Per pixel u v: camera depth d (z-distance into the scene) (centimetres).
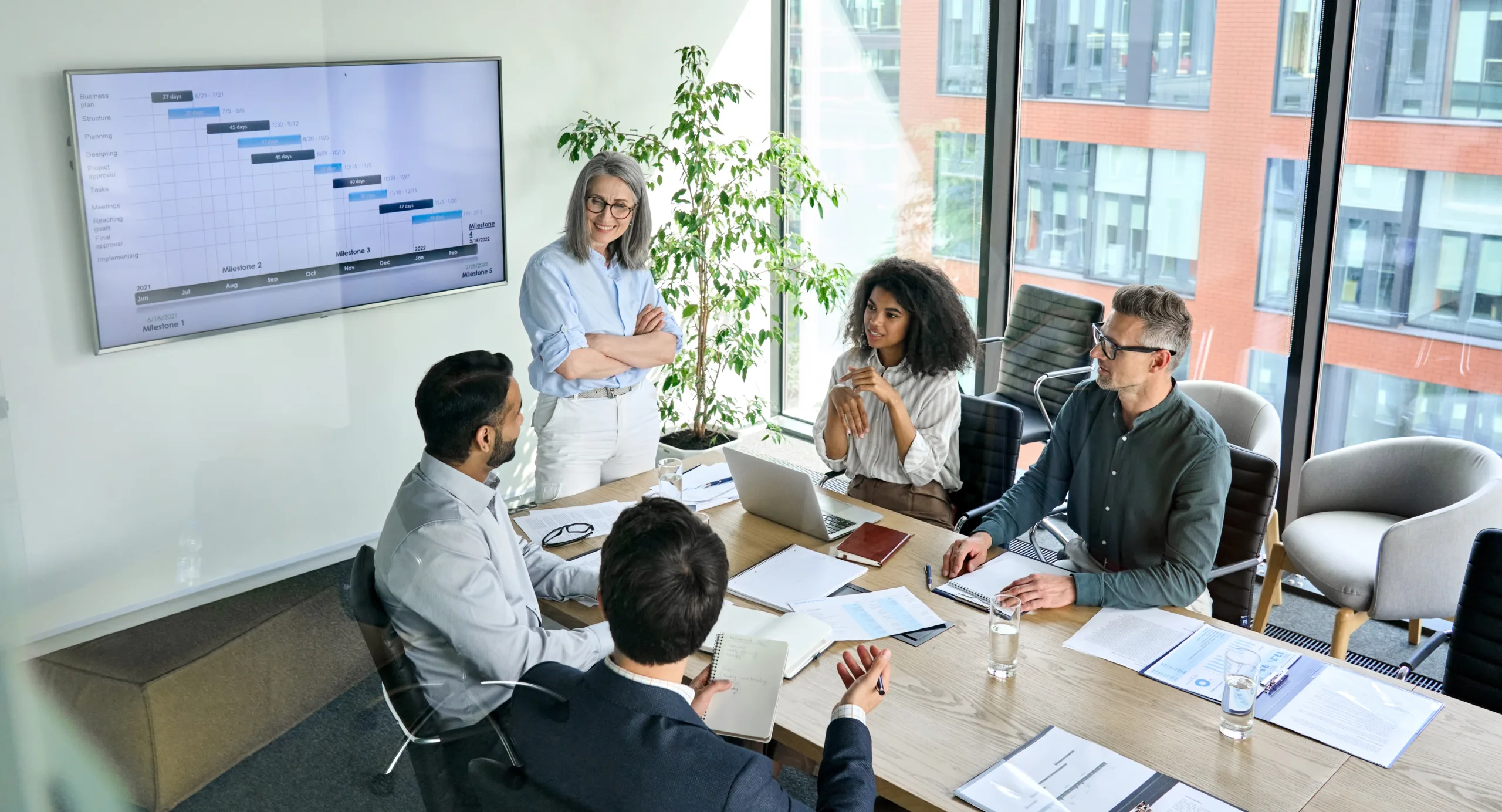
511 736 138
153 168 104
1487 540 200
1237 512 244
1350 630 272
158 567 104
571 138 355
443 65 294
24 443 91
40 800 91
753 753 131
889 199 417
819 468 431
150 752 99
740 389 438
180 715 102
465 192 303
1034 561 223
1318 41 302
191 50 111
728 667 175
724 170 415
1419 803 145
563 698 137
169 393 107
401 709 134
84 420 96
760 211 427
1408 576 259
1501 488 261
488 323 318
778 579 214
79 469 96
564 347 286
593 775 129
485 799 134
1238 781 150
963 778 151
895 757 156
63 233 94
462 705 141
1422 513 289
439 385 164
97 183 96
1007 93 369
